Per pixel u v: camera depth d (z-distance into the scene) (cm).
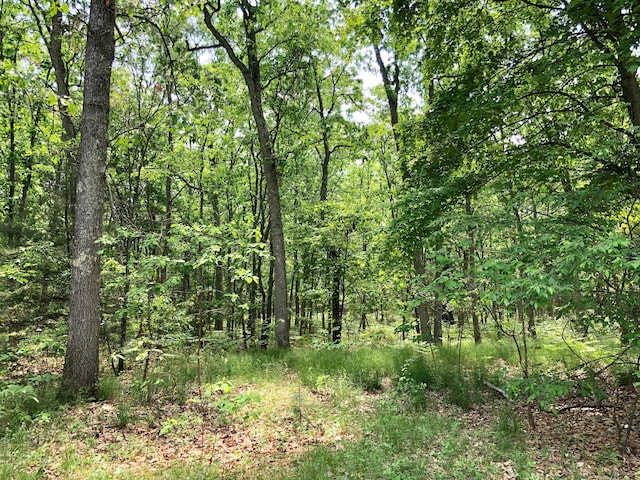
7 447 501
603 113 754
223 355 1088
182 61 946
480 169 775
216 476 454
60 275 1009
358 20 833
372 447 524
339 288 1584
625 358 656
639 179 545
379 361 962
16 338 899
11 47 945
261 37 1427
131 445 537
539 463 480
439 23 781
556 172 652
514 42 769
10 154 1393
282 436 585
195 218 1942
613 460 472
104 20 732
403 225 792
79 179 719
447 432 581
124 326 941
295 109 1462
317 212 1684
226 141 1598
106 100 743
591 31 601
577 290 507
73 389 687
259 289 1814
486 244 668
